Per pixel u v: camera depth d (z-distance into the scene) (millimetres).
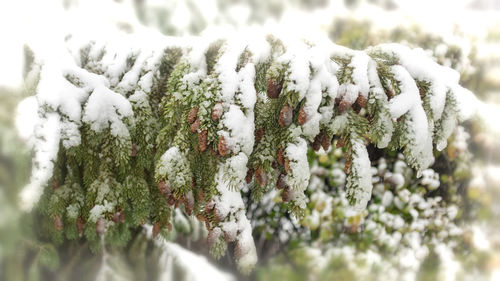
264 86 1705
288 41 1663
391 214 3061
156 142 1798
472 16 3256
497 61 3086
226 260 2805
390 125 1643
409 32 3133
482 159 3178
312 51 1626
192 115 1632
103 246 2111
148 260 2150
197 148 1703
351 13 3324
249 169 1701
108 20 2291
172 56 1860
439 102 1655
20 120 1640
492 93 3080
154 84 1819
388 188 3121
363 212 2986
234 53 1663
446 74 1712
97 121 1701
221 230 1650
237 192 1663
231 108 1604
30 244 1838
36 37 1759
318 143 1708
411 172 3092
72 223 1906
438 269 3025
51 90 1662
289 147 1630
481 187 3123
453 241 3139
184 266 2168
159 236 2059
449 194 3166
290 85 1575
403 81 1651
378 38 3156
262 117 1692
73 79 1720
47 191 1811
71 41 1896
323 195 3029
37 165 1662
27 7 1834
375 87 1634
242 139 1601
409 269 2988
